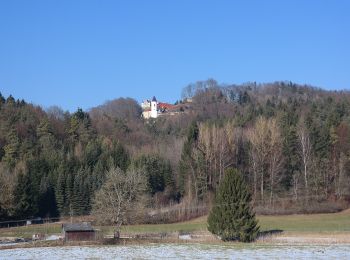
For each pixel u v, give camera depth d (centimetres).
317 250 6906
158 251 7012
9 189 12200
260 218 11825
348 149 13888
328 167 13638
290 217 11931
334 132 14138
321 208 12512
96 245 8156
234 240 8638
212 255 6412
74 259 6109
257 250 7031
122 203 9806
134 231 10131
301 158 13750
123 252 6919
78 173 13888
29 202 12850
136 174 11312
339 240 8256
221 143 13925
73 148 16312
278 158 13600
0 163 13750
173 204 13425
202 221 11806
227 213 8675
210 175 13725
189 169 13762
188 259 5997
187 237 9206
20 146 15375
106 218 9881
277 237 8844
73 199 13638
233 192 8756
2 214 12219
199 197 13438
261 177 13488
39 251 7231
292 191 13412
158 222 11800
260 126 13962
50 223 12544
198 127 14912
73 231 8812
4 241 9138
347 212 12488
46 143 16150
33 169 13800
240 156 14325
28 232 10700
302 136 13638
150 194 13725
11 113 17288
